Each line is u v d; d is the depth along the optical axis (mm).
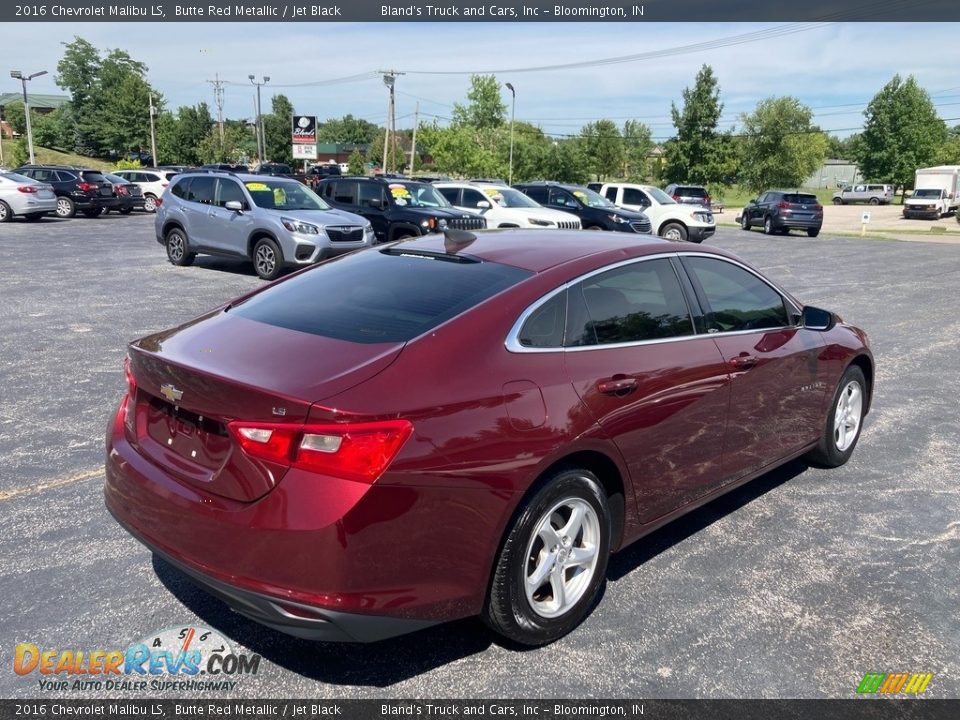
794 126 65938
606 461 3293
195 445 2871
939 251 23609
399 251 3910
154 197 33062
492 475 2787
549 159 72562
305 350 2908
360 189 16922
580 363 3203
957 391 7324
